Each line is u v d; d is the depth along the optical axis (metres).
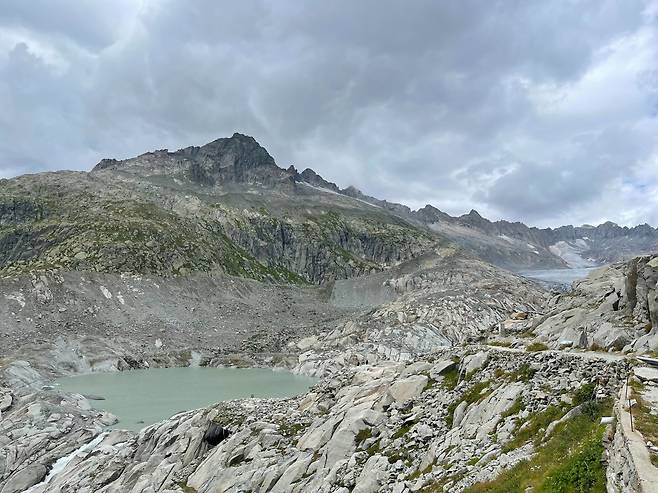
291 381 132.75
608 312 45.78
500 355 39.38
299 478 39.88
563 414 28.14
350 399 49.25
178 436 57.72
